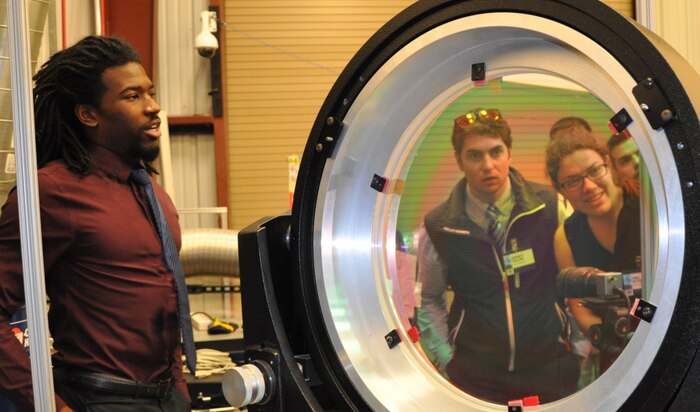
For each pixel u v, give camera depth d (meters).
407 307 1.57
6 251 1.79
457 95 1.48
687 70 1.12
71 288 1.86
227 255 3.63
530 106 1.47
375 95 1.44
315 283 1.49
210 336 3.35
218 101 5.12
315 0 5.27
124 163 1.95
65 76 1.90
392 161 1.56
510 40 1.34
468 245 1.54
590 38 1.17
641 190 1.26
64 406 1.77
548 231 1.49
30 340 1.60
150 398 1.91
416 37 1.38
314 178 1.50
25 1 1.60
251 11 5.23
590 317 1.42
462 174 1.55
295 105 5.28
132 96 1.93
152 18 4.53
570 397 1.24
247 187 5.27
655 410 1.09
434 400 1.48
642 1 1.77
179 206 5.15
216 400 2.75
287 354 1.49
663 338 1.09
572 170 1.47
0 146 2.13
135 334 1.88
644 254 1.25
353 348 1.48
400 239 1.59
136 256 1.90
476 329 1.51
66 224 1.81
